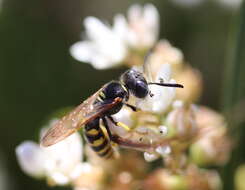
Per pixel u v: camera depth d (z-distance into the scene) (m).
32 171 0.13
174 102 0.12
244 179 0.14
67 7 0.16
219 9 0.16
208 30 0.16
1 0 0.16
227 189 0.13
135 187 0.13
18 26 0.16
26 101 0.16
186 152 0.13
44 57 0.16
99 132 0.12
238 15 0.13
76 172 0.13
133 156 0.13
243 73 0.13
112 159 0.13
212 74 0.16
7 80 0.16
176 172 0.12
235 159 0.13
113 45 0.13
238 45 0.13
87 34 0.14
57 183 0.13
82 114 0.12
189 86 0.13
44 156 0.13
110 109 0.12
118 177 0.13
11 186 0.15
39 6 0.16
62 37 0.16
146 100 0.12
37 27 0.16
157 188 0.13
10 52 0.16
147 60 0.13
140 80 0.12
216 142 0.13
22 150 0.13
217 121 0.13
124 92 0.12
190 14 0.16
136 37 0.14
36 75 0.16
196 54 0.16
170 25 0.16
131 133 0.12
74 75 0.16
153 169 0.14
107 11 0.17
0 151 0.15
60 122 0.12
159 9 0.16
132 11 0.14
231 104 0.13
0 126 0.15
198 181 0.13
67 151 0.13
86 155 0.13
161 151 0.12
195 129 0.12
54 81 0.16
